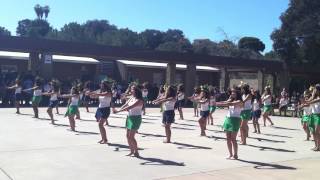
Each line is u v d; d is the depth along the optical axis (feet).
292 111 101.65
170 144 45.55
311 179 32.12
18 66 123.75
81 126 57.52
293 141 52.03
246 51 223.10
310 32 153.58
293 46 155.12
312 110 45.91
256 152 43.06
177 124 65.57
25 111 76.38
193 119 74.28
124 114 76.69
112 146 42.78
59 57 128.67
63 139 46.29
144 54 109.81
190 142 47.32
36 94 65.62
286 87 138.72
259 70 141.08
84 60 131.95
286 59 155.22
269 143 49.73
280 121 81.05
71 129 53.36
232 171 33.96
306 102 46.21
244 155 40.96
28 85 88.02
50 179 29.78
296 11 156.35
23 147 41.04
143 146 43.83
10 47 90.89
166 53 113.60
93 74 136.98
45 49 94.84
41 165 33.83
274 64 136.26
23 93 88.02
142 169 33.45
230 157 38.81
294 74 146.20
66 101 94.68
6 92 89.25
